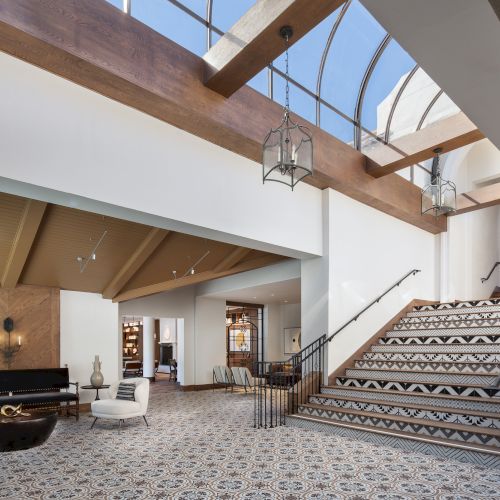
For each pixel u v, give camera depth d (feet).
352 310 26.78
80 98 16.01
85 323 32.09
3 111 14.19
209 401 35.27
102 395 32.53
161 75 16.70
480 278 39.09
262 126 20.34
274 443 19.53
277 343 53.16
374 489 13.78
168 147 18.47
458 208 32.19
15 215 21.22
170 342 69.51
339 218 26.43
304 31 14.48
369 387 23.62
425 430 18.39
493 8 8.23
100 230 24.58
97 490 14.23
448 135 22.79
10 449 16.53
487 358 22.02
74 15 14.52
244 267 33.01
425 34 9.11
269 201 22.79
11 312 28.63
